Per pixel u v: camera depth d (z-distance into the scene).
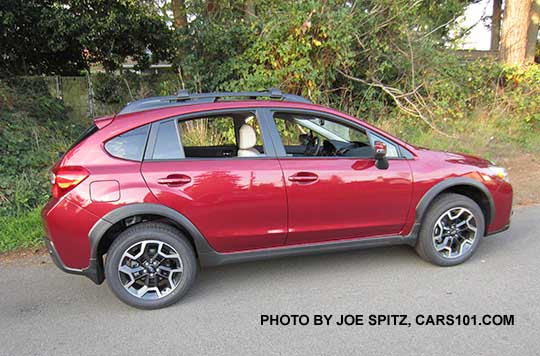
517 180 6.70
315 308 3.02
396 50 8.83
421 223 3.56
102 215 2.86
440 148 8.00
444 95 9.11
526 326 2.71
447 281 3.37
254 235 3.19
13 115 7.11
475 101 10.07
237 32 8.05
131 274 3.01
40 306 3.14
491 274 3.47
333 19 7.41
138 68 10.01
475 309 2.93
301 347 2.57
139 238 2.97
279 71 7.43
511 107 9.97
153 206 2.91
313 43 7.49
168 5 9.12
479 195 3.75
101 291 3.39
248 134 3.45
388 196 3.41
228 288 3.38
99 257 3.01
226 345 2.61
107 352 2.56
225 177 3.05
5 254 4.18
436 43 9.32
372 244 3.52
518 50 11.20
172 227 3.08
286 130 3.99
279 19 7.41
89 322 2.91
